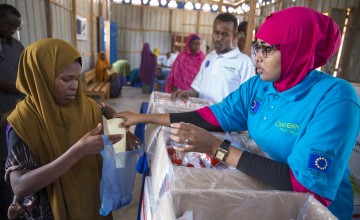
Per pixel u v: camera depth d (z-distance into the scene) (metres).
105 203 0.86
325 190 0.63
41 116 0.86
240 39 2.63
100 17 7.31
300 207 0.60
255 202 0.59
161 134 0.94
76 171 0.95
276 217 0.60
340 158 0.65
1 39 1.85
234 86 1.85
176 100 1.75
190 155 0.89
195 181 0.68
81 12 5.47
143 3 9.88
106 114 1.20
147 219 0.73
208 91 1.98
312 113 0.72
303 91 0.76
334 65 5.01
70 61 0.86
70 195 0.91
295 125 0.76
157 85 7.62
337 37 0.78
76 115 0.95
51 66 0.85
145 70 7.44
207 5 8.34
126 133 1.07
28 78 0.86
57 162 0.77
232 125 1.07
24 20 2.73
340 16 4.83
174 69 3.28
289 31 0.73
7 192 1.65
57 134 0.89
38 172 0.76
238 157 0.73
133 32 10.92
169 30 11.23
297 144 0.71
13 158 0.80
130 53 11.09
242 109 1.04
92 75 5.98
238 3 8.18
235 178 0.71
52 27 3.56
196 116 1.12
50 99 0.87
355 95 0.71
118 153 0.90
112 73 6.54
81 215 0.94
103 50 8.00
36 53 0.83
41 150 0.85
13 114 0.83
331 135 0.65
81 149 0.79
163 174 0.73
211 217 0.58
